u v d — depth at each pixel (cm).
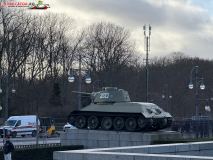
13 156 2202
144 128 2641
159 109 2802
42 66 6084
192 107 7462
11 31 5144
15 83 5981
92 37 6316
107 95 2917
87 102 6338
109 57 6247
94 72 6525
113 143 2691
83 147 2808
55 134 4409
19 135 4281
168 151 1548
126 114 2700
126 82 6875
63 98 6375
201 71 7788
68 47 6281
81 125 2952
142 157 1197
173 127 3238
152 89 7594
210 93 7375
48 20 6138
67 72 6419
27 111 5884
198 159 1126
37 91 5438
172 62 9000
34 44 5794
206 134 3195
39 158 2361
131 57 6412
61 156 1320
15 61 5506
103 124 2831
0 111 5772
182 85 7525
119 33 6316
